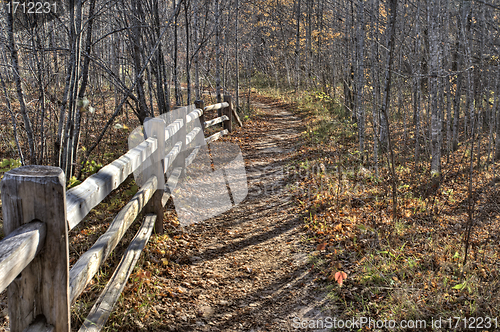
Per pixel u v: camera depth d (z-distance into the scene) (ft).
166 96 26.89
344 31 53.83
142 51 24.41
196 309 9.81
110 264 10.86
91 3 16.85
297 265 12.41
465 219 17.56
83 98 15.52
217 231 14.76
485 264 12.21
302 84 78.43
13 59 14.47
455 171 28.40
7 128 22.67
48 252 5.57
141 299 9.47
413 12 36.14
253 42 74.90
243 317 9.60
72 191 6.61
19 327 5.69
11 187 5.33
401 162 30.27
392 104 46.47
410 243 14.02
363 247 13.43
